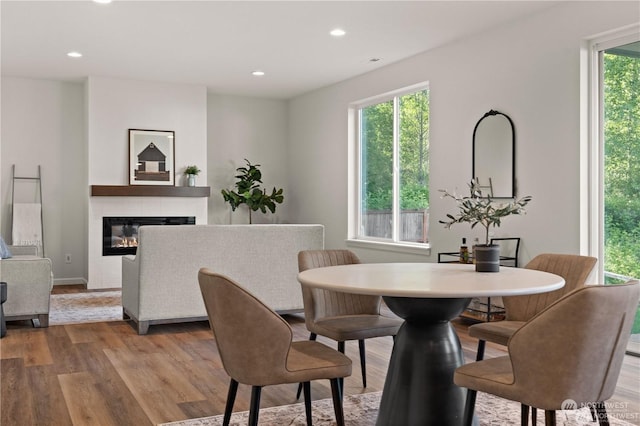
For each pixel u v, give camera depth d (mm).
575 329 1844
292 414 2975
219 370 3832
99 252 7695
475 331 2965
